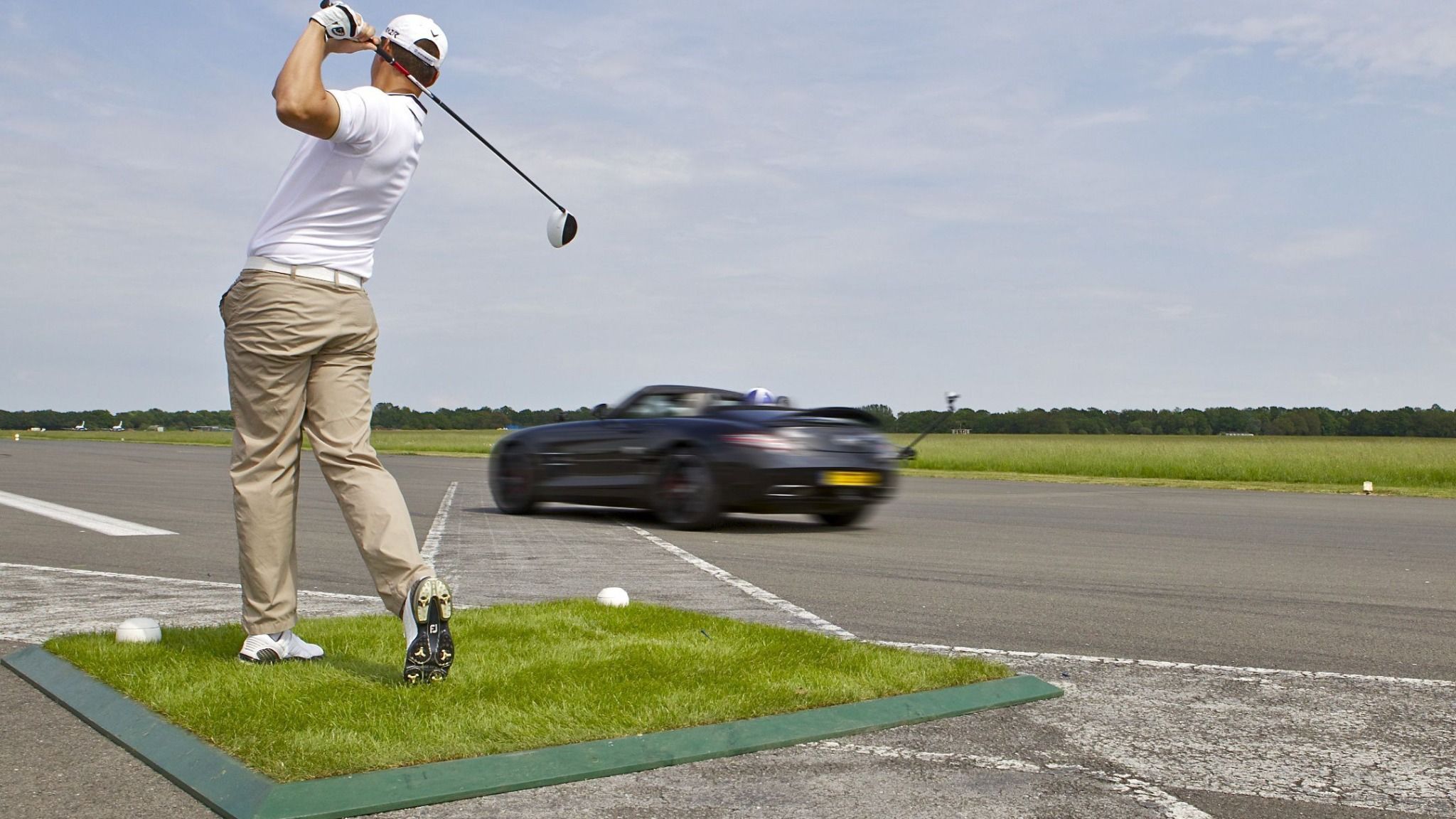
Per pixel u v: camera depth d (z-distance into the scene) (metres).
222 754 2.71
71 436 78.31
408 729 2.88
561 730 2.95
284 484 3.50
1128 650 4.55
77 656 3.63
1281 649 4.62
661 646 3.91
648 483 10.38
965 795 2.67
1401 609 5.80
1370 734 3.28
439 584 3.25
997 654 4.36
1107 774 2.86
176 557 7.23
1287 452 28.77
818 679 3.55
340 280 3.36
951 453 31.38
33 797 2.56
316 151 3.31
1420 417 95.38
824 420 10.03
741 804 2.57
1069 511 13.52
